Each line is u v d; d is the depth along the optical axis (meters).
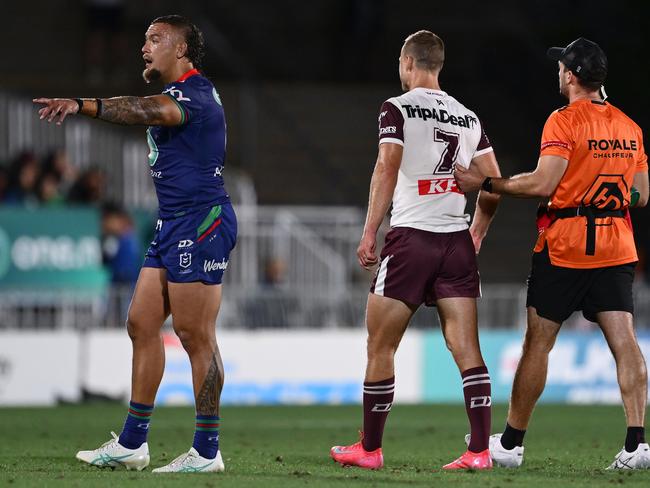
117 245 56.81
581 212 24.95
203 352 23.66
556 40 91.56
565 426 43.00
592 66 25.31
